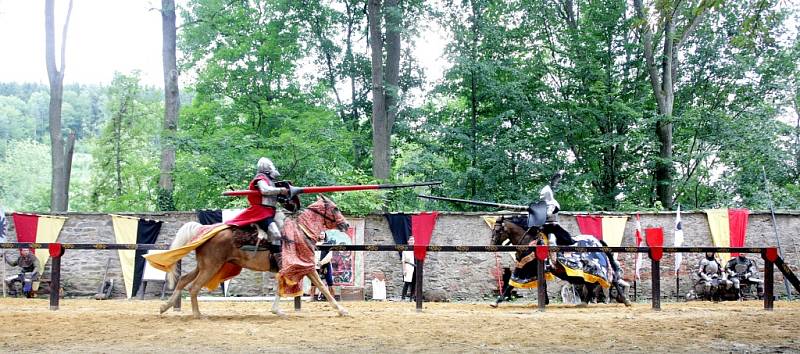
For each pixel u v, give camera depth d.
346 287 20.73
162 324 10.88
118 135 40.28
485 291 21.09
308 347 8.77
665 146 31.53
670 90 31.28
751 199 30.84
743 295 19.53
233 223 11.86
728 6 30.05
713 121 31.33
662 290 21.33
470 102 34.03
